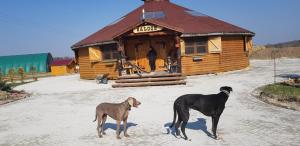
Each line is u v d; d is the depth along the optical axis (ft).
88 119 40.83
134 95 56.13
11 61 187.73
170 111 42.27
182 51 76.13
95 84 77.10
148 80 66.64
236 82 63.00
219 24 85.87
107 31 89.10
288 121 34.78
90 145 30.30
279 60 121.08
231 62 82.28
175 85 64.39
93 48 83.66
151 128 34.71
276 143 28.07
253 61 125.08
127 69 74.74
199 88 58.54
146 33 69.82
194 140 29.89
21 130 37.73
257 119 36.19
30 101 59.47
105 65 83.05
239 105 43.60
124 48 77.61
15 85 98.07
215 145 28.25
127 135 32.24
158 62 79.46
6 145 32.17
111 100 53.16
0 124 41.63
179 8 96.07
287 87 52.95
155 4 97.14
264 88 53.78
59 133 35.24
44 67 185.47
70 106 50.72
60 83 90.27
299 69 79.87
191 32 75.41
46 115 45.24
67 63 166.50
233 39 83.35
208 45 78.07
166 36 78.48
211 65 78.54
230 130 32.60
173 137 31.09
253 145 27.86
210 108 28.96
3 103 58.44
